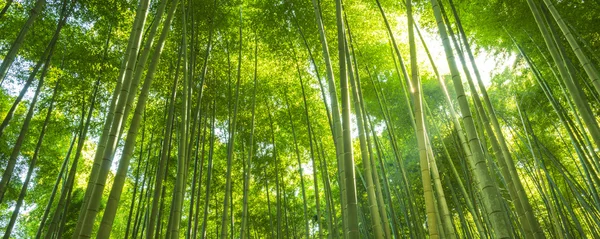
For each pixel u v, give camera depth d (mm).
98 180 2711
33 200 9969
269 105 9070
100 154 3727
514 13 6895
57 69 6070
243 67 8375
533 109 8570
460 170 9906
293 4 7305
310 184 12797
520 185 3516
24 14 6145
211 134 7258
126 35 7027
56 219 5438
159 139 7398
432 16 7535
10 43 6246
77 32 6562
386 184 6148
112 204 2646
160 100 7391
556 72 7289
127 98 3166
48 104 7000
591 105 7574
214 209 10312
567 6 6809
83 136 6105
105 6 6141
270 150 9484
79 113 7414
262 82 8703
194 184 6488
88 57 6273
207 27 6707
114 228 11992
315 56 7871
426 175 3012
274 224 11234
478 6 7363
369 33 7594
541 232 2832
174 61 6738
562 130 9750
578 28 6758
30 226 11680
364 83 8648
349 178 2660
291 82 8641
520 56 8039
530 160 9609
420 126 3197
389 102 8930
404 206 7664
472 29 7637
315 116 9117
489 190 2436
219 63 7520
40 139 6543
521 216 3014
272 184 9719
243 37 8258
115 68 6602
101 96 6922
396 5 7543
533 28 6855
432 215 2834
